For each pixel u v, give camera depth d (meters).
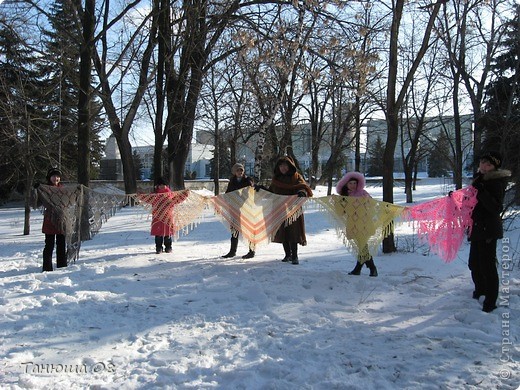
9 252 11.73
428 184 54.97
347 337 4.99
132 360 4.49
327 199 7.48
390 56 9.58
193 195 8.77
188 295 6.63
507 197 12.03
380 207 7.19
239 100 23.94
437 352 4.56
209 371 4.21
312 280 7.09
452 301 6.14
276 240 8.33
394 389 3.83
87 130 13.09
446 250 6.56
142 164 61.00
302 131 34.22
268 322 5.51
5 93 15.66
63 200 8.38
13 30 14.77
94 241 13.05
